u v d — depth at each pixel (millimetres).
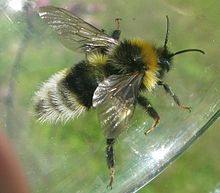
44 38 70
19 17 72
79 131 66
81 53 64
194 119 62
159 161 62
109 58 62
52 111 62
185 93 64
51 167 66
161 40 67
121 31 68
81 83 61
